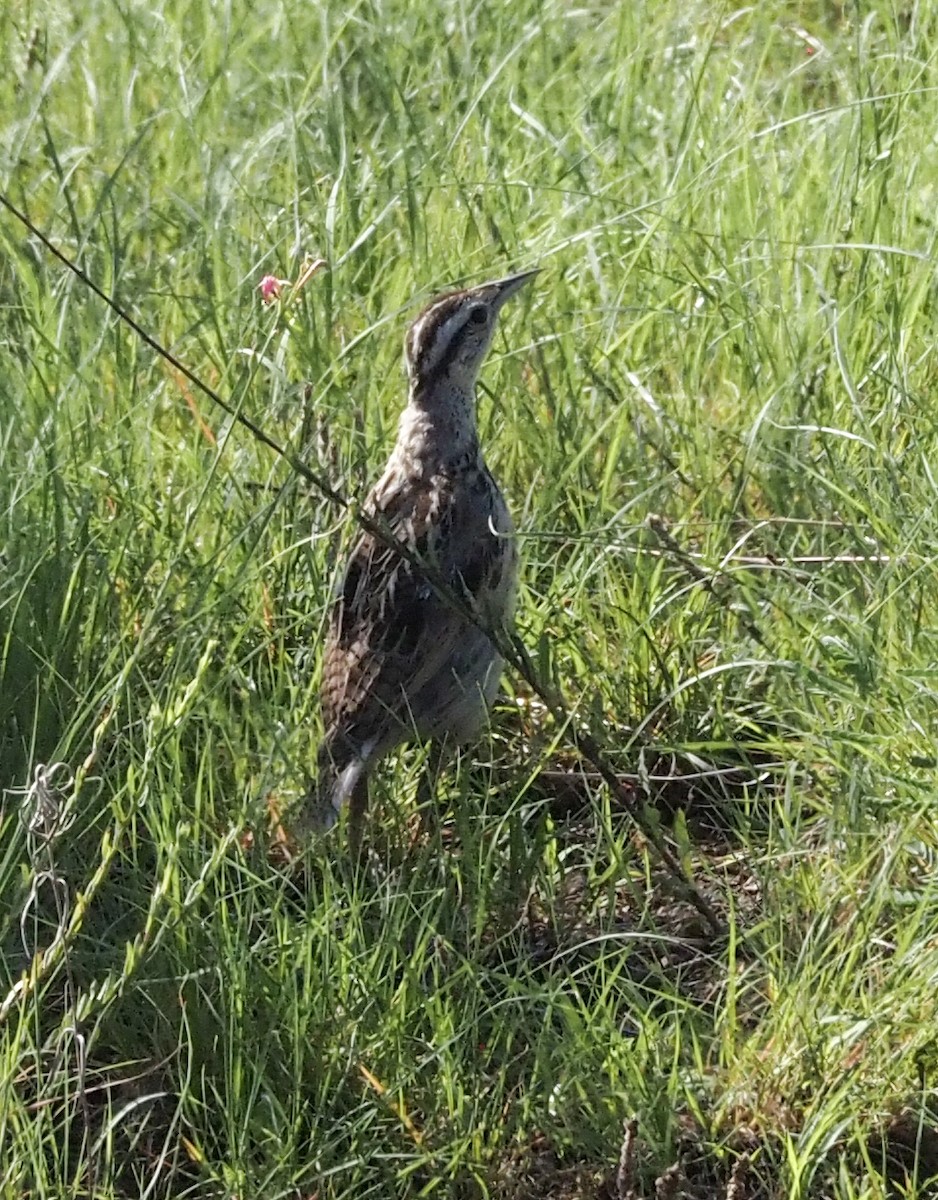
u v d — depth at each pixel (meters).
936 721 5.84
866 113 8.75
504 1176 4.87
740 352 7.59
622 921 5.76
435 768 6.14
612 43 10.07
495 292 6.22
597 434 6.90
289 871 5.61
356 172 8.70
